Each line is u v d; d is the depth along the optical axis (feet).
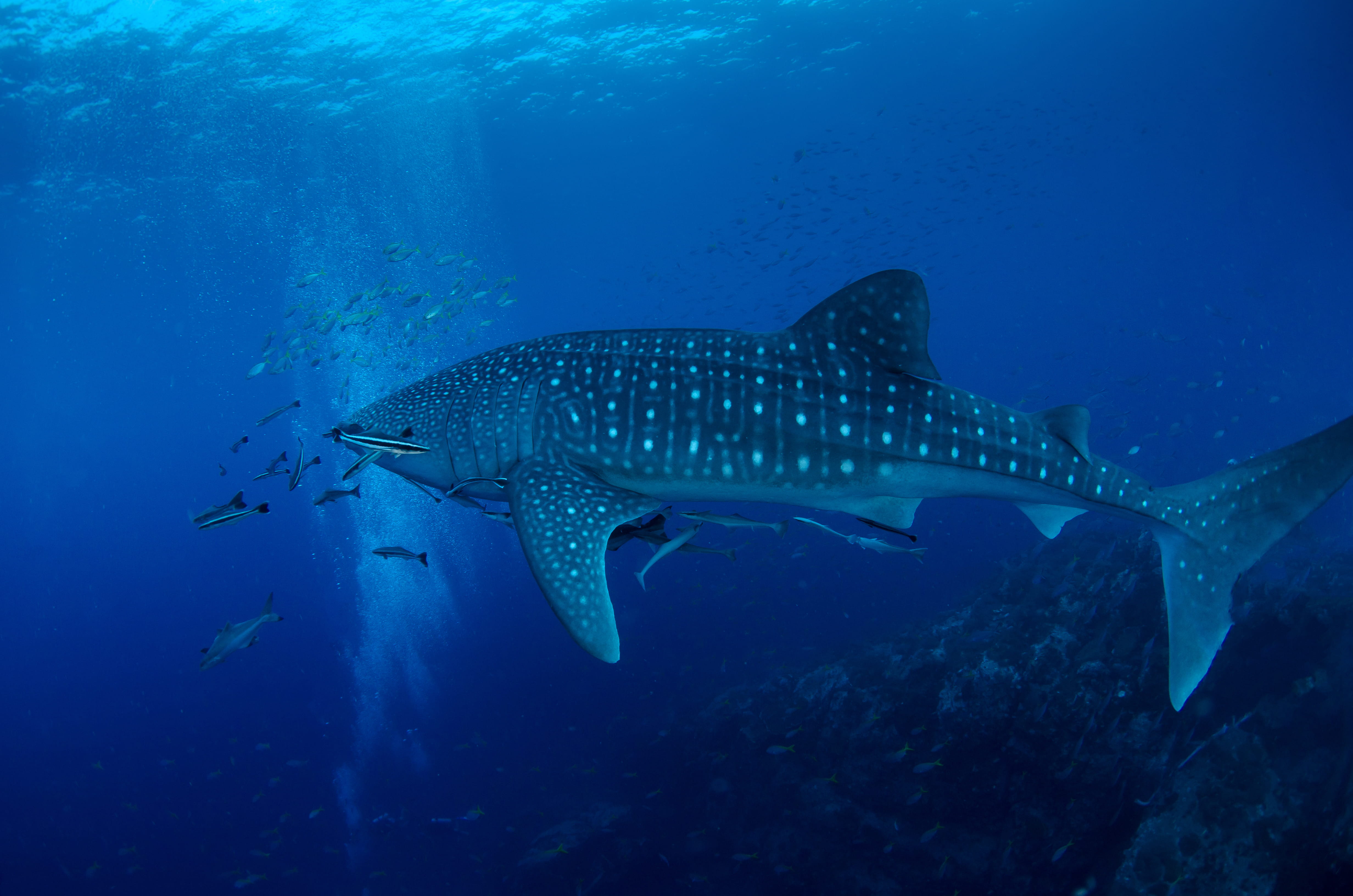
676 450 11.39
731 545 90.89
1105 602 32.83
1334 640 28.30
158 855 67.36
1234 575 11.64
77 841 72.74
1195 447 112.68
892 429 11.18
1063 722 29.48
